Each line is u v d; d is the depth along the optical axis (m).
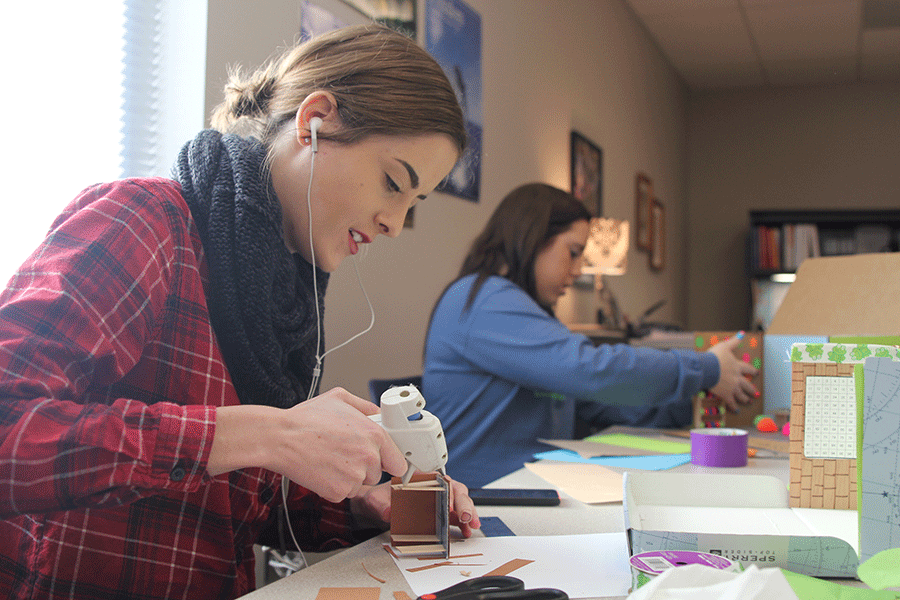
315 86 0.77
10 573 0.67
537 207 1.72
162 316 0.68
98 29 1.37
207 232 0.73
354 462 0.57
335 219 0.78
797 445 0.81
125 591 0.67
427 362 1.63
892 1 3.89
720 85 5.52
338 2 1.75
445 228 2.23
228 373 0.74
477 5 2.42
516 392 1.54
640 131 4.48
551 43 3.10
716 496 0.76
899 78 5.21
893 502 0.57
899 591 0.47
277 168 0.79
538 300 1.78
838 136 5.34
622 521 0.78
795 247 4.89
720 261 5.55
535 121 2.93
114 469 0.51
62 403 0.52
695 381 1.45
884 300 1.37
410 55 0.78
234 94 0.87
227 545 0.72
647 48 4.59
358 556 0.65
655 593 0.44
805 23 4.26
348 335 1.78
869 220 4.86
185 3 1.42
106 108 1.38
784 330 1.55
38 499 0.50
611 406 1.72
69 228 0.61
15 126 1.25
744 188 5.53
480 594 0.52
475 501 0.86
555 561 0.63
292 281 0.79
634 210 4.33
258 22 1.52
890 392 0.58
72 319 0.55
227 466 0.55
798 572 0.57
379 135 0.74
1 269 1.23
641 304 4.41
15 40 1.25
